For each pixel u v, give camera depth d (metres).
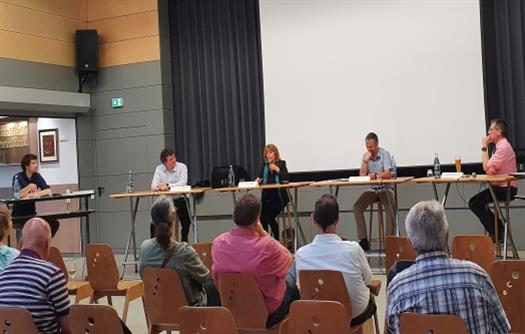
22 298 2.53
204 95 8.36
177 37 8.45
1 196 8.59
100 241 8.59
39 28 7.85
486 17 6.94
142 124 8.35
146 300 3.29
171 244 3.28
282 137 7.80
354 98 7.40
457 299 2.04
